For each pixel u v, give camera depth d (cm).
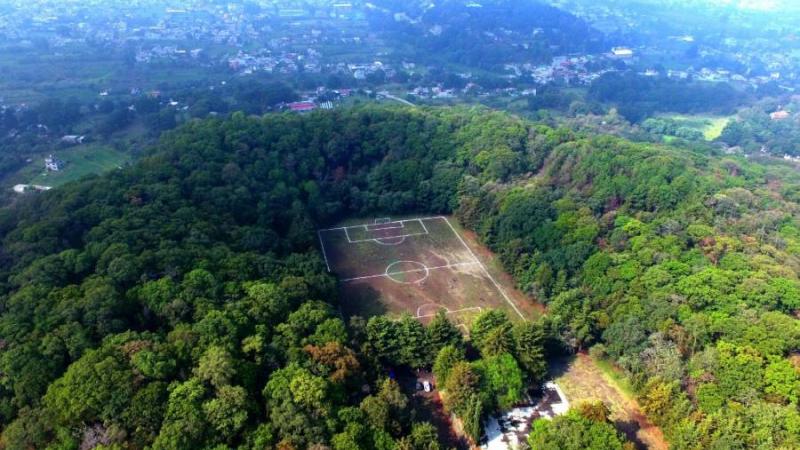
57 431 7062
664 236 12412
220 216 13300
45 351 7950
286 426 7388
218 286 9981
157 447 6762
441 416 9281
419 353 10106
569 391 10019
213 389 7744
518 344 10044
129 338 8300
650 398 8962
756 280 10300
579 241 12950
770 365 8556
